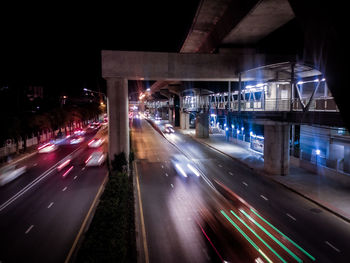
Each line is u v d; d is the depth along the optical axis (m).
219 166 26.33
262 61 25.05
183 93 60.84
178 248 11.07
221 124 57.22
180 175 22.94
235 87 39.22
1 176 22.05
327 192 17.91
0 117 30.05
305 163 24.19
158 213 14.62
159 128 69.44
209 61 24.41
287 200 16.83
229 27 26.14
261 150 32.25
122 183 16.55
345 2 6.61
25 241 11.97
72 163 28.11
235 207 15.55
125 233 11.29
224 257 10.41
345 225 13.43
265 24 24.02
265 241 11.69
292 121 19.09
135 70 23.47
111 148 24.08
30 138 40.84
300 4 8.26
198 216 14.24
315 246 11.38
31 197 17.72
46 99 63.25
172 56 23.95
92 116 78.50
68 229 13.09
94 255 8.79
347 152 21.12
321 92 24.86
